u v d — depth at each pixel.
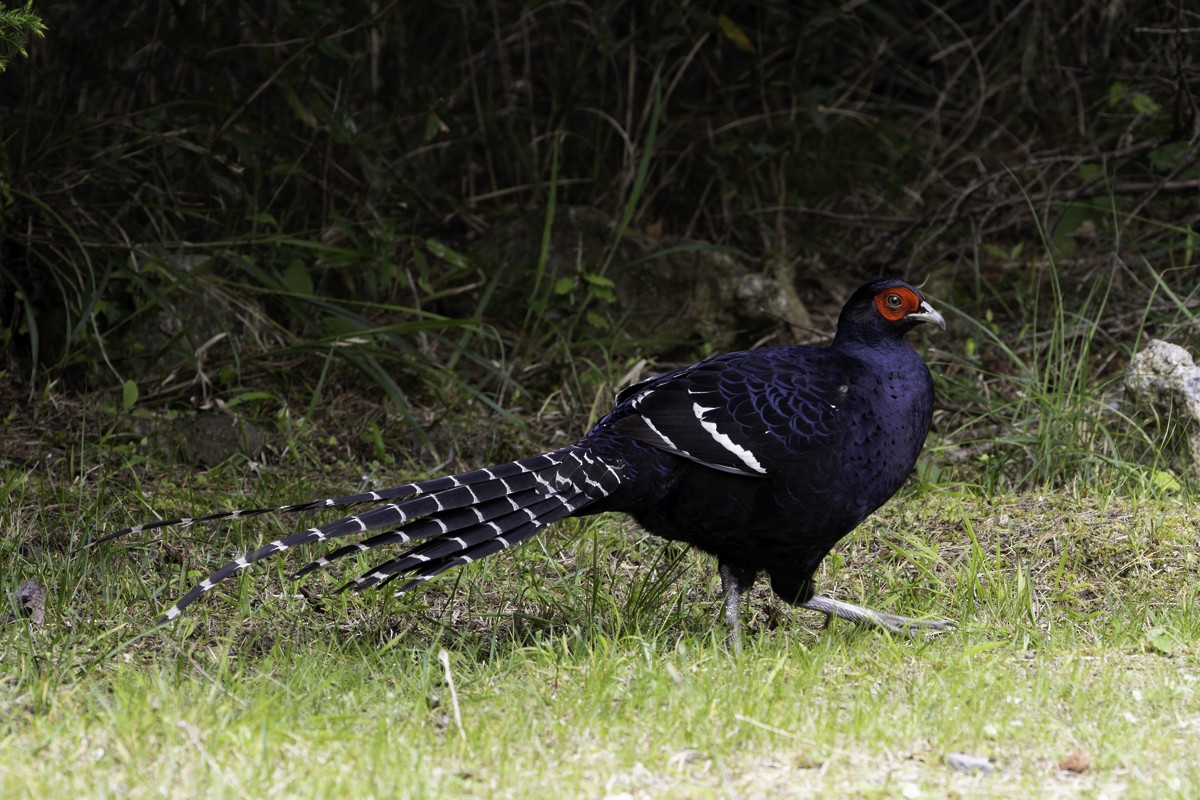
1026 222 14.68
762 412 7.28
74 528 8.87
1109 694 6.36
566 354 12.59
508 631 7.89
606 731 5.80
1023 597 8.00
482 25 15.19
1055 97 16.41
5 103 13.84
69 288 12.00
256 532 9.34
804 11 14.80
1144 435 10.09
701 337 13.25
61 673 6.59
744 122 15.37
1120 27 15.61
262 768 5.31
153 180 13.06
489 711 6.09
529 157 14.96
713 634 7.28
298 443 11.09
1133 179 14.72
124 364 11.83
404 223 14.13
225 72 13.12
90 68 12.80
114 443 10.84
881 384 7.56
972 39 16.67
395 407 11.80
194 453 10.88
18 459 10.38
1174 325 11.62
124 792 5.13
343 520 6.72
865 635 7.50
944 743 5.73
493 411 12.05
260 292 12.47
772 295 13.37
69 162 12.54
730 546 7.59
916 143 15.73
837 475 7.35
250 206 13.22
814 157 15.19
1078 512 9.39
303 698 6.23
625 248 13.65
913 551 8.95
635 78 15.86
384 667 6.95
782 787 5.34
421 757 5.44
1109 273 13.66
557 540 9.36
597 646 7.17
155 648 7.31
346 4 13.70
